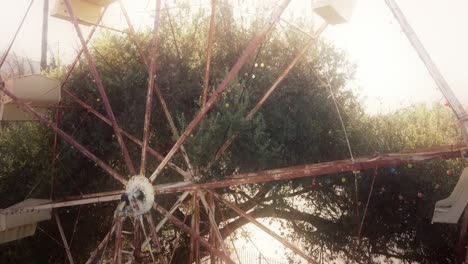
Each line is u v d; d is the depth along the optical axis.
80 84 11.86
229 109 7.94
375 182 10.84
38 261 12.27
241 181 6.16
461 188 4.41
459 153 4.56
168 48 11.20
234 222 12.54
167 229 11.95
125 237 12.53
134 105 10.61
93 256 8.56
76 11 9.34
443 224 10.57
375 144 10.99
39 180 11.12
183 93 10.48
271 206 11.97
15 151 12.62
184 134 6.56
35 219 9.59
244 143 8.97
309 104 10.24
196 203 7.32
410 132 11.82
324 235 11.93
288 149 10.26
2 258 11.60
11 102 8.96
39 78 9.29
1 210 8.84
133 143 11.36
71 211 12.41
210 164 7.28
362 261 11.48
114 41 11.98
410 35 4.40
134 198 6.58
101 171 12.05
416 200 10.68
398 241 11.48
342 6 5.66
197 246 7.25
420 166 10.48
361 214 11.04
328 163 5.70
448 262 10.72
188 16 11.92
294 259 12.78
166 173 11.29
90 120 11.75
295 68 10.52
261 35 5.78
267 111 9.95
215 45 11.12
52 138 12.15
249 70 10.10
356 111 11.48
